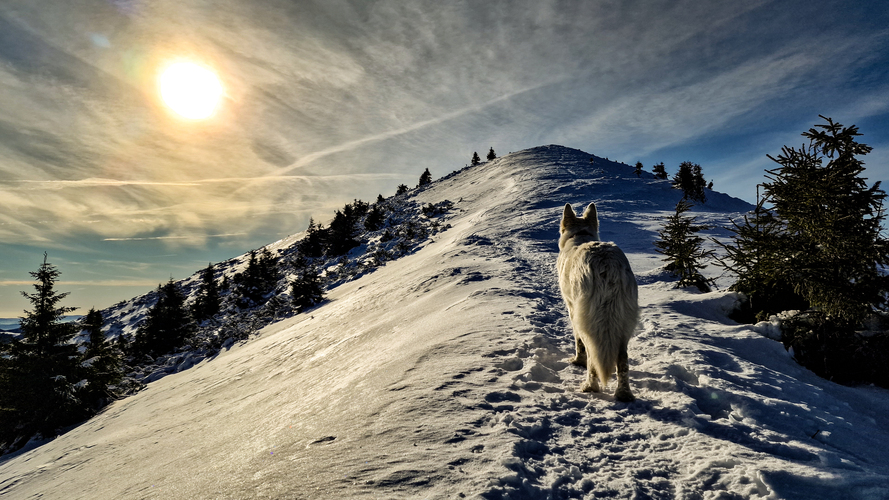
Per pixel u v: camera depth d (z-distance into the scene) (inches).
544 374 179.6
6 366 711.7
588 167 2263.8
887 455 120.3
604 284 150.3
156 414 419.2
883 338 214.4
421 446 116.6
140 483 174.4
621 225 984.9
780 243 255.1
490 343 216.1
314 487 101.9
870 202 230.1
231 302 1567.4
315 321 687.7
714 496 94.0
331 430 142.9
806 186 245.0
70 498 206.8
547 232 864.3
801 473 97.0
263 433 183.6
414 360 207.3
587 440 121.6
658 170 2295.8
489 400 145.7
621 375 150.9
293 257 2009.1
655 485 99.5
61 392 668.7
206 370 623.8
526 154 2746.1
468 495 91.4
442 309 366.6
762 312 285.4
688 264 404.5
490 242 790.5
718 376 165.5
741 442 118.6
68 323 798.5
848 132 240.7
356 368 271.9
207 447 203.8
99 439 384.5
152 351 1145.4
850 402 181.5
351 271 1225.4
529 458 109.7
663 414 136.9
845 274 234.5
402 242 1344.7
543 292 370.6
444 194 2426.2
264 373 433.7
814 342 229.1
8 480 328.8
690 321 267.9
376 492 96.2
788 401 149.8
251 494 105.7
